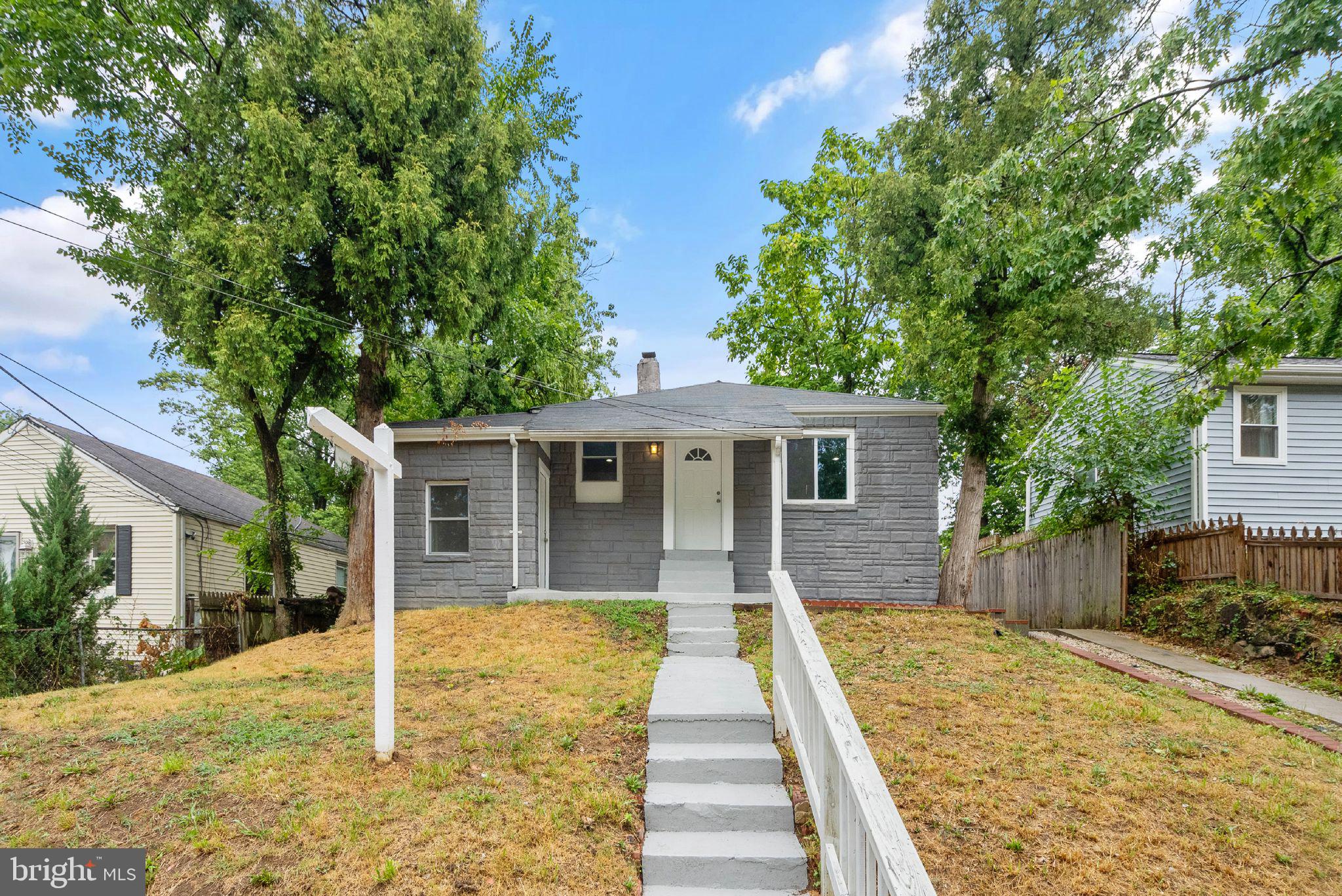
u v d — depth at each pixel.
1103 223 7.73
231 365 9.78
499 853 4.04
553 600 11.14
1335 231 9.55
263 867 3.93
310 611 14.05
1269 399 12.49
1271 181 7.78
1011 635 9.58
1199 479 12.31
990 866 3.99
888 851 2.60
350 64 10.01
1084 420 13.04
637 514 12.59
